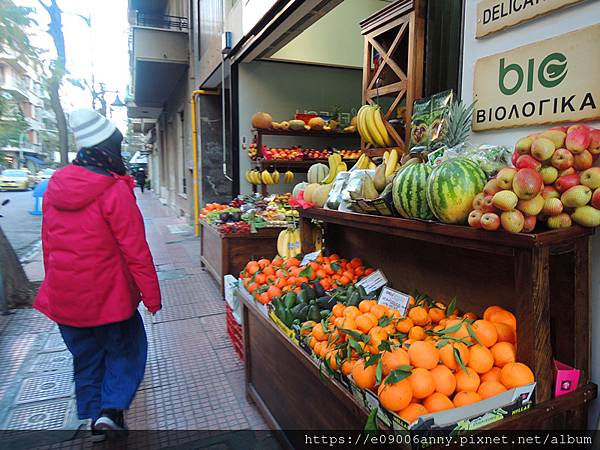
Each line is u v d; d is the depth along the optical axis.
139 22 12.05
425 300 1.94
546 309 1.33
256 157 6.46
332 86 7.48
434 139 1.99
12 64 6.58
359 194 2.10
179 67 9.88
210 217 5.91
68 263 2.08
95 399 2.36
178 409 2.78
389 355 1.43
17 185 26.31
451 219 1.48
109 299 2.18
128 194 2.16
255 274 2.86
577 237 1.35
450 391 1.38
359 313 1.86
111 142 2.17
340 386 1.64
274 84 7.12
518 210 1.27
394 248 2.42
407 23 2.93
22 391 3.00
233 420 2.66
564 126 1.54
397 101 3.04
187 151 10.90
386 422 1.34
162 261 7.10
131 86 13.54
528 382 1.36
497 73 1.80
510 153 1.58
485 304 1.85
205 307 4.77
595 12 1.43
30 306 4.77
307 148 7.32
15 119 6.48
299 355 1.95
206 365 3.38
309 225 3.06
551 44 1.57
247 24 5.58
